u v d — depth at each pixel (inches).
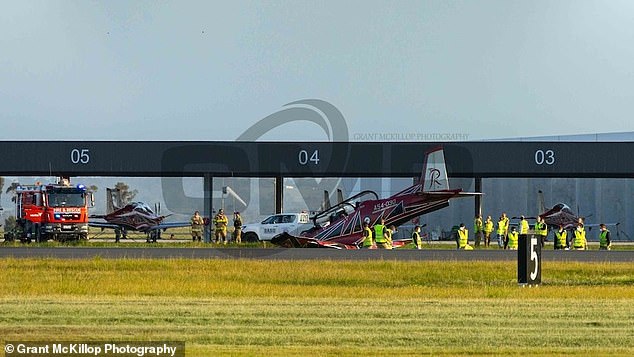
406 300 3137.3
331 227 6628.9
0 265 4520.2
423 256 5290.4
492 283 3949.3
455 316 2723.9
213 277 4047.7
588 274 4340.6
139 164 7667.3
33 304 2930.6
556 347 2273.6
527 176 7765.8
